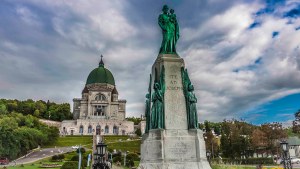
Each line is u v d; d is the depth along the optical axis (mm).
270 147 86062
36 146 117000
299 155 102500
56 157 79750
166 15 22672
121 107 196250
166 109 19719
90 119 173875
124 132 174375
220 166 29062
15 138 91875
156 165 18078
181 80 20734
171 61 21062
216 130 137000
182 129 19406
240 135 88375
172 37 22188
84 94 187000
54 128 144125
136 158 68375
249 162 70812
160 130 18734
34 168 57438
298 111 88312
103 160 20219
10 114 158500
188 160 18516
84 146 118062
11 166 62500
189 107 19906
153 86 21531
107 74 191625
